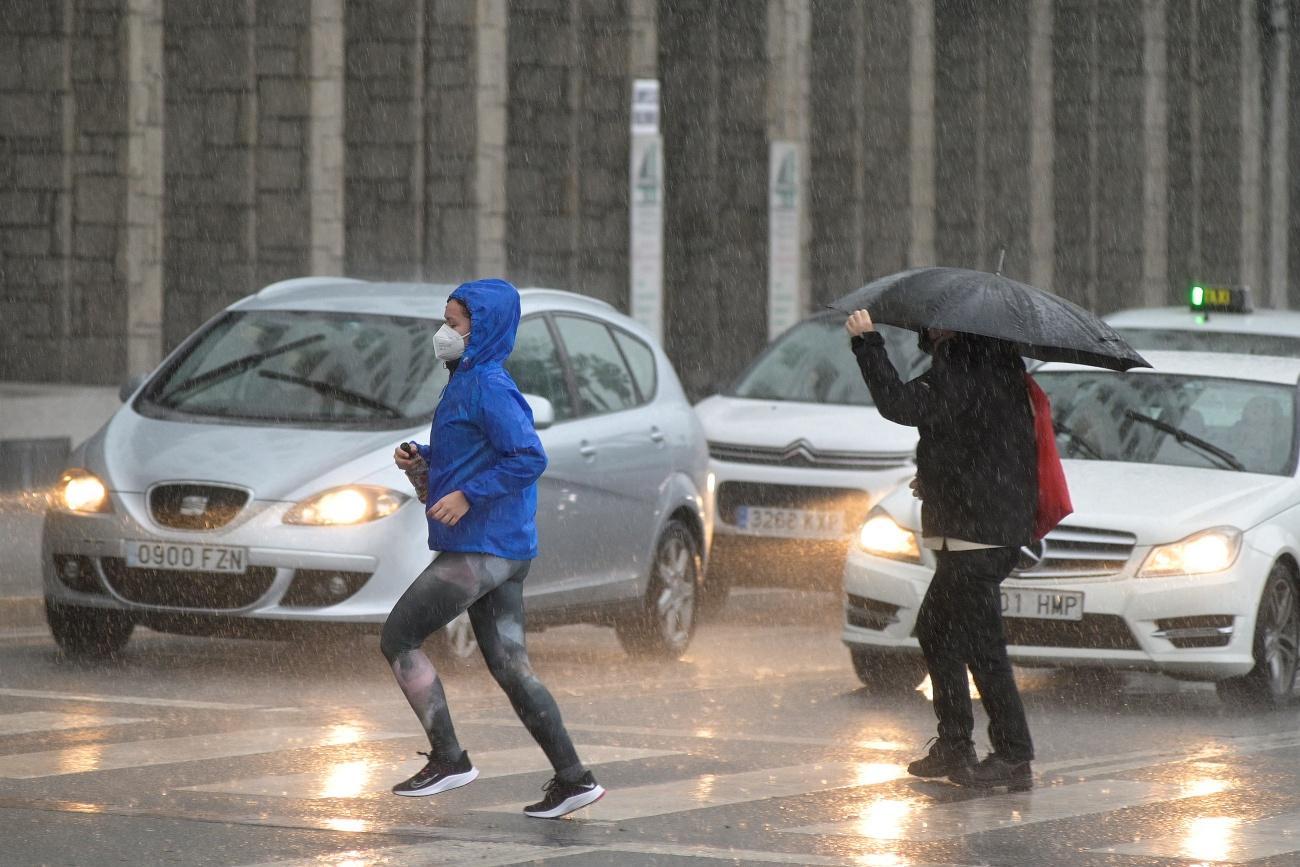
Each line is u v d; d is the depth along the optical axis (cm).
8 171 6938
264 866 2067
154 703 3153
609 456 3806
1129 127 12475
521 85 8519
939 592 2633
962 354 2627
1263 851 2247
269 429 3588
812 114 10044
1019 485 2612
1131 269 12512
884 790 2589
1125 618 3388
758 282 9288
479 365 2356
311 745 2803
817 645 4331
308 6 7288
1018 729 2628
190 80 7344
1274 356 4088
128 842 2170
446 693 3366
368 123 7844
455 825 2308
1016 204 11506
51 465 6147
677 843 2238
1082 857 2209
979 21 11338
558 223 8550
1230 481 3606
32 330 6969
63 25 6888
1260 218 15912
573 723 3116
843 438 4659
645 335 4119
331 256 7375
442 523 2338
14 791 2452
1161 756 2938
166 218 7369
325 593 3416
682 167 9281
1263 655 3441
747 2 9212
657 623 3944
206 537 3434
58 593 3550
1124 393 3862
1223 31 14850
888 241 10350
